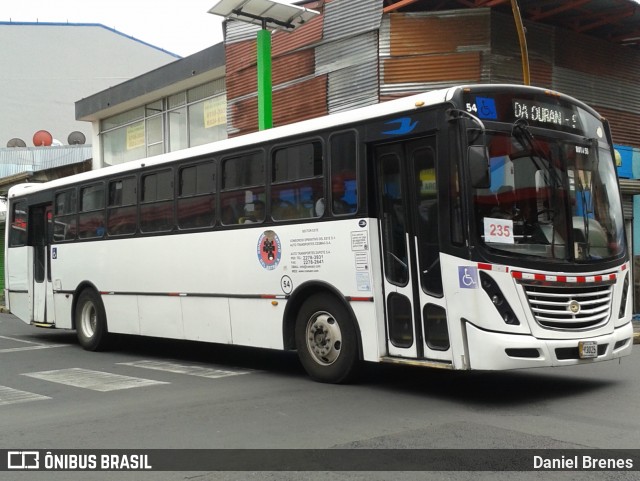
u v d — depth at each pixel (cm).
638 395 739
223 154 970
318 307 831
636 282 1575
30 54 4325
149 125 2278
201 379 898
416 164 743
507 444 549
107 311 1201
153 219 1096
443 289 703
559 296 700
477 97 709
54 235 1355
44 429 641
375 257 767
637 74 1661
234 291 941
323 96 1527
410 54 1405
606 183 798
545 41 1479
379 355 761
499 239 684
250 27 1745
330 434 591
